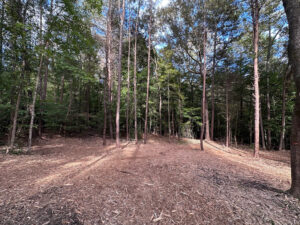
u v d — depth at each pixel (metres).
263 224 1.82
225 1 9.78
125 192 2.61
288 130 12.34
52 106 9.23
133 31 10.80
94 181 3.10
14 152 5.54
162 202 2.31
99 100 13.74
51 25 4.41
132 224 1.83
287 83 10.86
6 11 4.87
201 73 14.51
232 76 11.49
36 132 9.43
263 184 3.07
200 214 2.02
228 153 7.78
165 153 6.63
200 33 11.74
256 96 7.39
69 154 6.10
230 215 1.98
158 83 12.29
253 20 7.71
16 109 5.76
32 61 5.90
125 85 12.59
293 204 2.23
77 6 4.69
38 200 2.28
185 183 3.02
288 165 5.56
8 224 1.75
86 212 2.02
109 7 8.72
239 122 14.89
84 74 8.58
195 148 8.74
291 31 2.51
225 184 3.01
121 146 8.28
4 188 2.66
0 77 5.36
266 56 12.70
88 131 12.45
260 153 8.76
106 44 9.27
